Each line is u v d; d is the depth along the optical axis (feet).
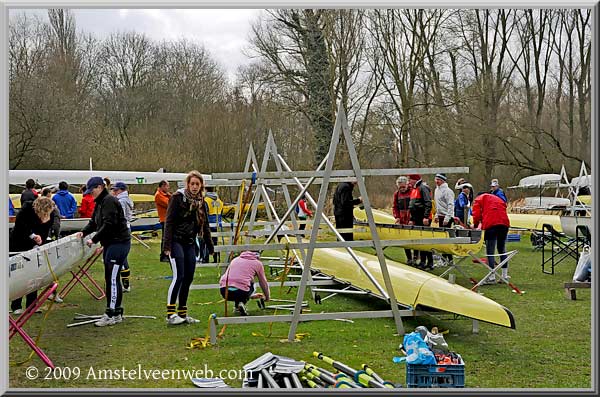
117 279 21.16
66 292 26.50
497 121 81.46
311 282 25.36
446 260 36.86
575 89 83.25
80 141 74.79
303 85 63.46
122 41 100.22
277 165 27.07
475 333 19.40
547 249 47.47
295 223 27.32
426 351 13.37
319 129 63.26
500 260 31.09
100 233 20.66
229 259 29.09
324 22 62.69
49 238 28.32
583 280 27.04
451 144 77.82
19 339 19.04
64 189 40.32
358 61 67.36
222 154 76.64
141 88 93.81
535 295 26.76
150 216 52.03
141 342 18.57
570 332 19.63
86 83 92.22
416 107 73.31
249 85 78.43
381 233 36.06
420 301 19.21
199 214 21.02
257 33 63.72
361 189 18.80
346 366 14.71
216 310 23.62
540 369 15.57
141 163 77.56
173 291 20.86
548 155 81.15
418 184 33.99
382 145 70.33
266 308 23.89
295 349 17.42
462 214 43.52
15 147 69.97
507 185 85.56
